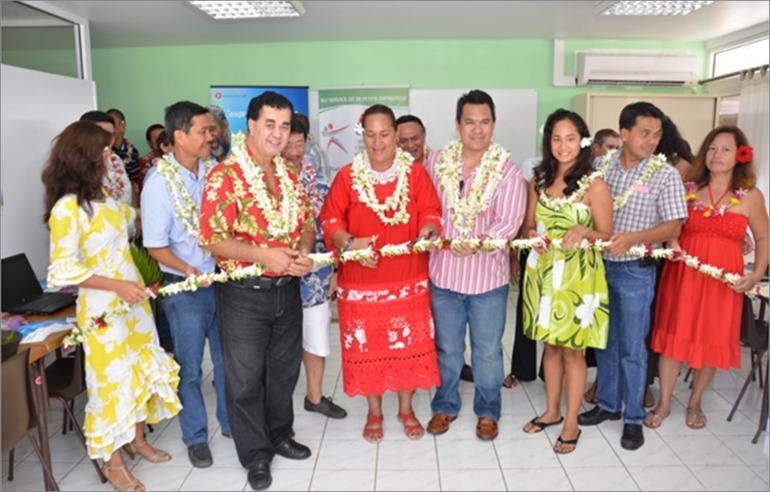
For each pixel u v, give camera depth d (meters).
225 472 2.49
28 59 4.56
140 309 2.38
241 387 2.30
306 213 2.42
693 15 4.86
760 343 2.84
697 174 2.70
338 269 2.59
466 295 2.60
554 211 2.47
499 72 6.04
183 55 6.03
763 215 2.60
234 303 2.24
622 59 5.78
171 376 2.43
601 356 2.81
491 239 2.42
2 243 3.37
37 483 2.42
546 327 2.49
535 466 2.48
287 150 2.65
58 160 2.14
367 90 5.88
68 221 2.12
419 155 3.17
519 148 6.12
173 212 2.36
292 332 2.41
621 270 2.59
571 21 5.11
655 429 2.80
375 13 4.79
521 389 3.31
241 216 2.20
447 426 2.79
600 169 2.52
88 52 4.82
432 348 2.61
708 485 2.33
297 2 4.30
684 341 2.66
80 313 2.27
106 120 3.33
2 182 3.36
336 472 2.46
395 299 2.51
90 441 2.25
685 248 2.66
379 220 2.50
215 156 2.83
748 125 5.06
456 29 5.43
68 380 2.49
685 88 6.04
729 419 2.88
